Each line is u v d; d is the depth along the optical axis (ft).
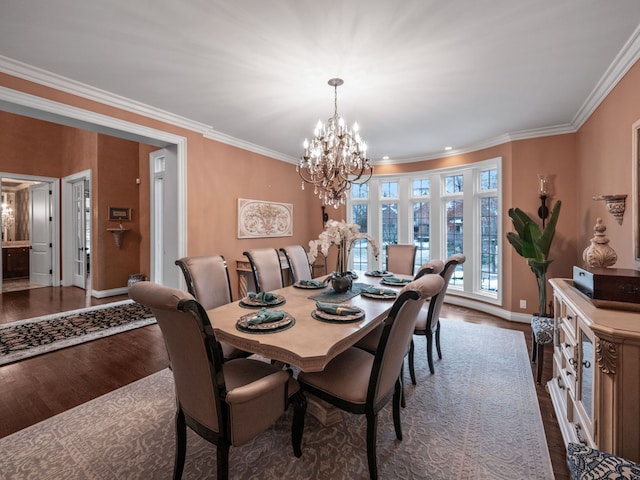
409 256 13.05
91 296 17.83
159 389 8.06
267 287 10.11
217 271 8.70
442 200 17.22
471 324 13.34
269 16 6.04
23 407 7.25
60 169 20.58
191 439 6.25
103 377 8.66
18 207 25.13
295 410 5.56
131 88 9.24
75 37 6.73
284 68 7.98
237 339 5.36
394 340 5.06
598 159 9.68
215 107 10.67
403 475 5.29
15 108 8.28
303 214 19.51
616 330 3.94
